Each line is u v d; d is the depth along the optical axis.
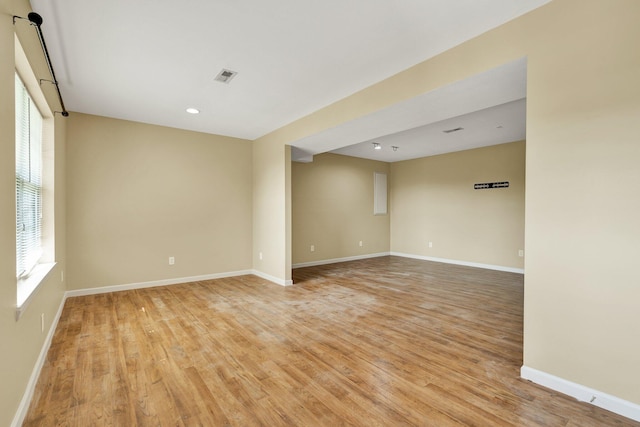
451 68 2.61
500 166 6.20
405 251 8.01
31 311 2.07
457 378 2.22
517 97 2.90
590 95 1.88
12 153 1.67
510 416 1.80
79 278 4.23
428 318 3.46
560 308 2.02
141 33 2.36
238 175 5.63
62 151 3.71
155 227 4.80
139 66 2.89
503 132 5.19
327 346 2.75
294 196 6.54
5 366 1.52
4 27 1.53
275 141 5.09
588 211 1.90
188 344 2.77
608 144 1.83
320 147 5.12
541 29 2.08
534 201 2.12
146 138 4.71
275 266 5.16
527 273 2.16
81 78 3.13
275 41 2.49
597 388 1.89
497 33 2.31
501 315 3.55
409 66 2.93
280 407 1.90
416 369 2.35
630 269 1.77
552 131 2.04
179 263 5.03
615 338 1.83
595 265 1.89
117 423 1.75
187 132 5.08
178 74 3.06
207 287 4.79
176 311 3.66
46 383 2.13
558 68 2.01
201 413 1.84
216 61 2.81
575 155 1.95
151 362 2.44
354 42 2.51
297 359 2.51
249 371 2.32
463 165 6.80
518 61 2.22
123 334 2.98
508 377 2.23
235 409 1.88
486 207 6.42
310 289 4.70
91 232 4.30
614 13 1.80
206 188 5.28
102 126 4.37
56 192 3.26
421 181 7.64
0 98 1.47
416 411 1.86
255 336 2.96
